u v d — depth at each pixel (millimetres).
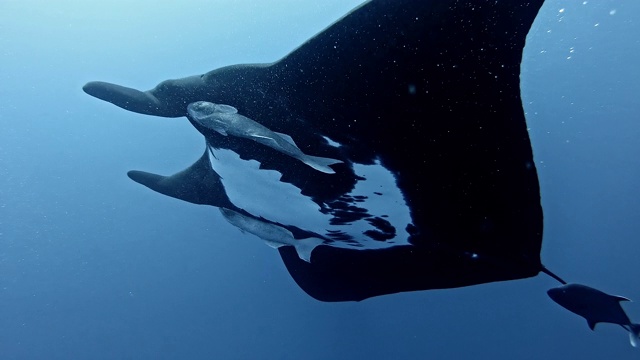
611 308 2658
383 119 1755
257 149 1968
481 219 2008
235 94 1836
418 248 2330
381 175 1956
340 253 2582
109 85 1932
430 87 1646
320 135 1866
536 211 1903
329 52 1618
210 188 2404
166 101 1932
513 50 1535
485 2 1451
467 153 1807
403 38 1543
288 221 2359
